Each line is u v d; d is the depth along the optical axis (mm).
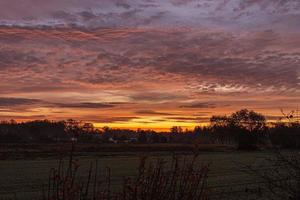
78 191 5094
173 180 5586
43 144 91875
